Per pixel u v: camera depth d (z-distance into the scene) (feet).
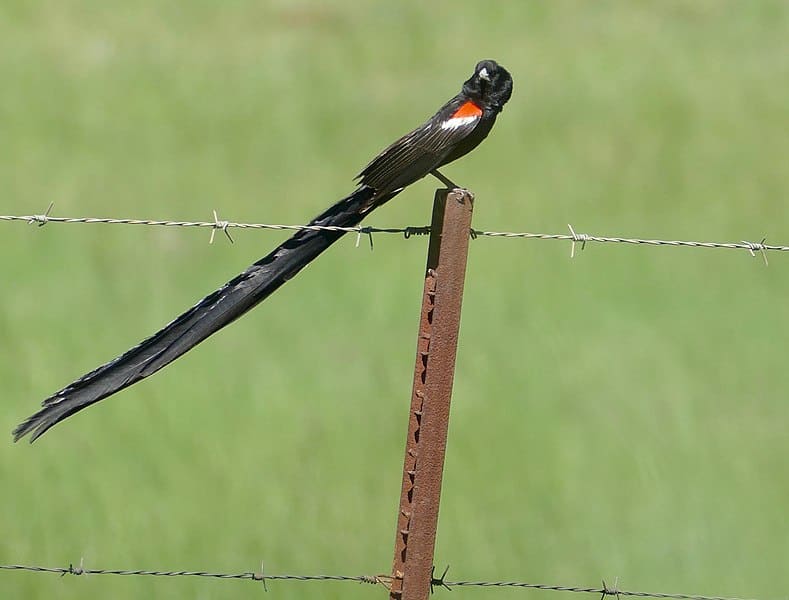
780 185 70.13
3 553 33.88
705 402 44.70
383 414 42.27
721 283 56.39
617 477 38.70
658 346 49.29
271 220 65.82
